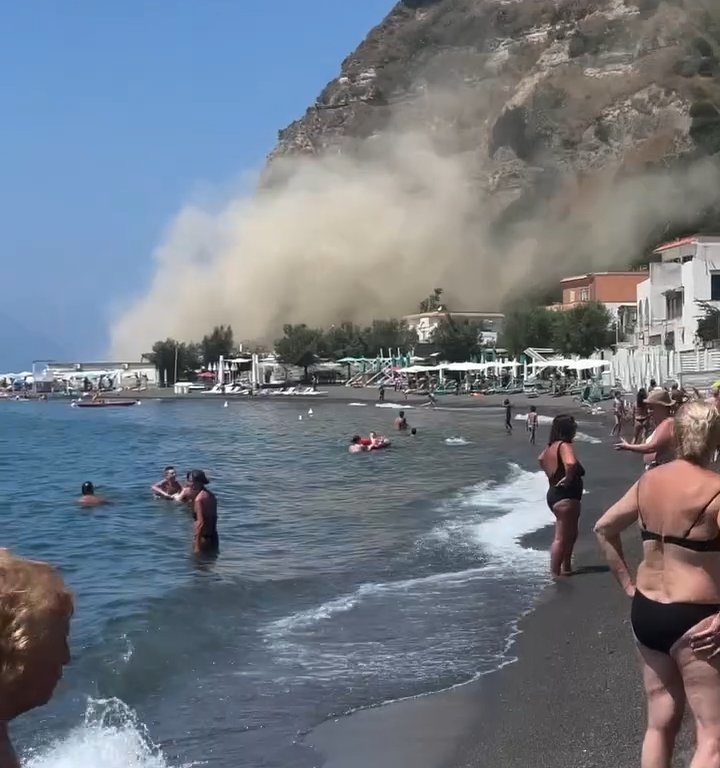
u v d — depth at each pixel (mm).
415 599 13062
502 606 12227
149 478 35844
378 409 89438
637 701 8078
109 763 7453
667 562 5051
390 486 30125
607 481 26469
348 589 14133
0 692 2871
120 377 158250
